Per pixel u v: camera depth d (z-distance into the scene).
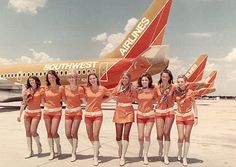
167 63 25.66
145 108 7.79
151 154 8.82
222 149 9.82
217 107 43.28
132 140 11.62
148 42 27.08
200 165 7.55
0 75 31.64
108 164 7.59
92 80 7.70
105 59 28.17
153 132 14.08
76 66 28.45
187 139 7.59
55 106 8.09
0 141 10.95
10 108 32.38
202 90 8.01
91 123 7.85
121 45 27.88
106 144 10.54
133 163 7.71
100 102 7.79
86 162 7.80
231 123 18.58
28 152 8.34
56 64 29.62
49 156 8.46
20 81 30.83
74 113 7.92
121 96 7.71
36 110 8.30
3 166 7.30
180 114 7.78
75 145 7.96
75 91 7.91
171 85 7.86
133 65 26.23
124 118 7.64
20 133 13.04
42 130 14.28
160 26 26.92
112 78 27.28
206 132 14.18
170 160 8.09
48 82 8.09
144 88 7.77
